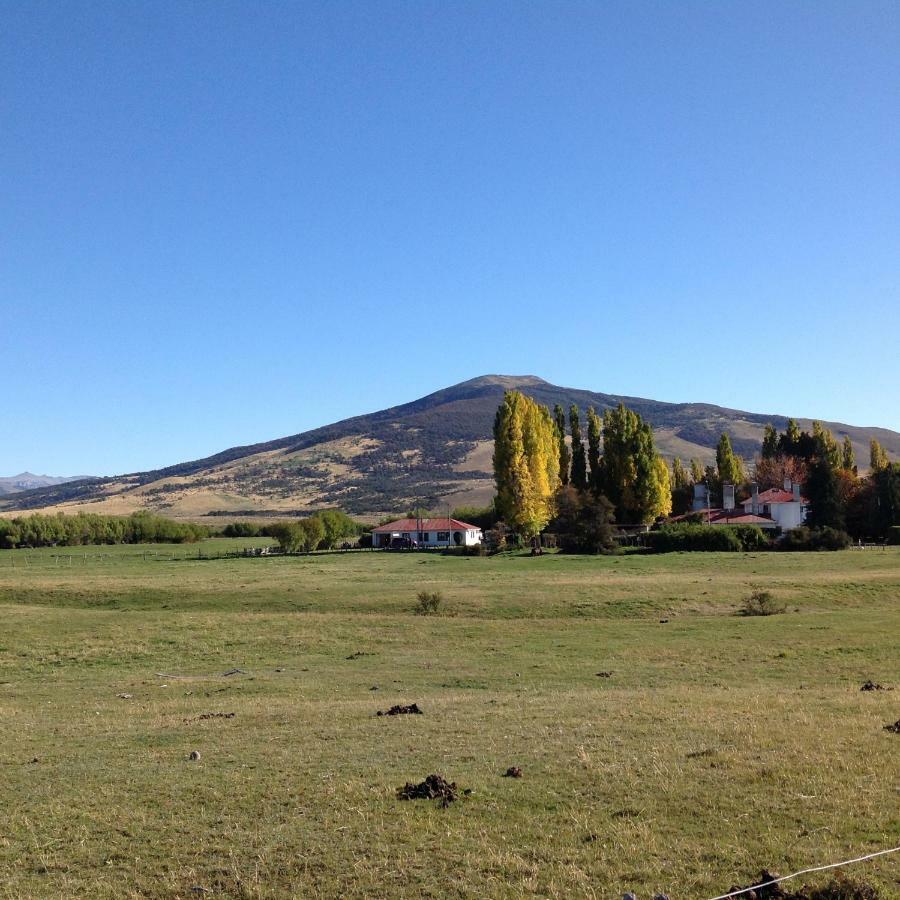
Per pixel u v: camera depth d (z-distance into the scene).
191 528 184.50
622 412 120.88
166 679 35.28
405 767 17.16
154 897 11.81
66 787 17.05
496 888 11.38
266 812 14.72
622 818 13.59
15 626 48.09
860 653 35.00
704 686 29.16
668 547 100.12
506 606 52.97
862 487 131.25
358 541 153.00
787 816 13.33
